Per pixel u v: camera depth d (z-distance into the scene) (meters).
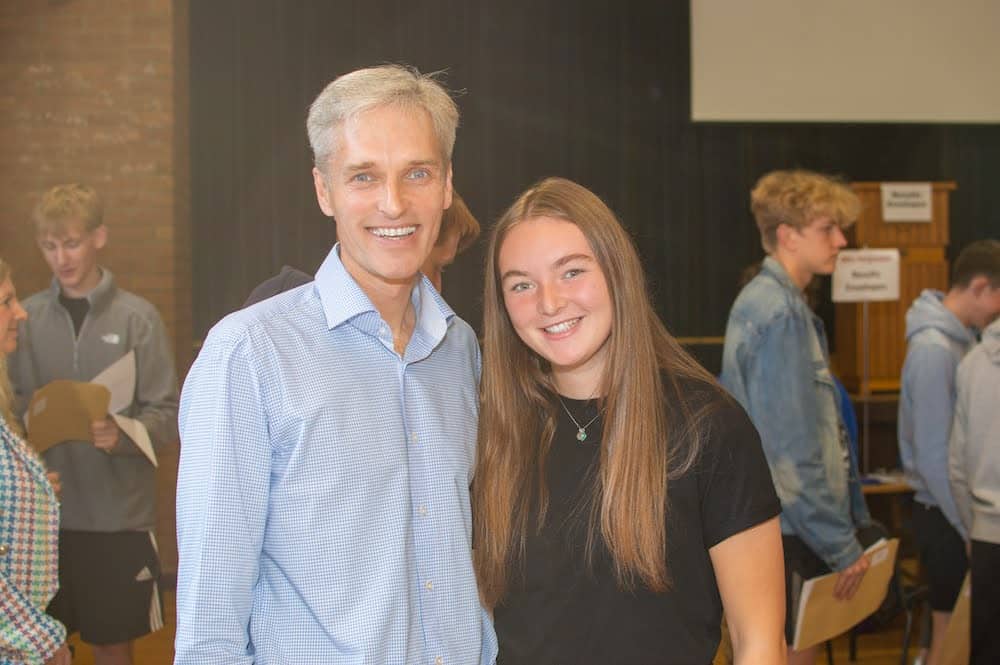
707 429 1.37
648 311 1.44
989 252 3.01
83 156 5.30
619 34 6.63
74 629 2.79
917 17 6.32
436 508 1.38
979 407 2.54
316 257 6.16
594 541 1.38
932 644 3.19
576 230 1.40
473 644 1.39
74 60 5.30
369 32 6.30
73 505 2.76
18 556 1.91
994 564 2.47
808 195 2.57
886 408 5.10
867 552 2.41
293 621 1.28
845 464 2.57
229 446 1.24
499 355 1.51
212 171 6.03
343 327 1.37
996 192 6.73
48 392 2.73
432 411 1.42
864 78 6.34
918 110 6.37
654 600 1.36
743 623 1.35
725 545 1.36
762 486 1.37
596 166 6.66
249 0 6.09
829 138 6.71
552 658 1.39
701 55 6.32
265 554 1.31
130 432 2.78
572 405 1.47
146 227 5.37
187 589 1.23
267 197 6.10
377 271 1.34
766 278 2.56
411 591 1.33
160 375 3.05
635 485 1.35
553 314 1.40
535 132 6.59
